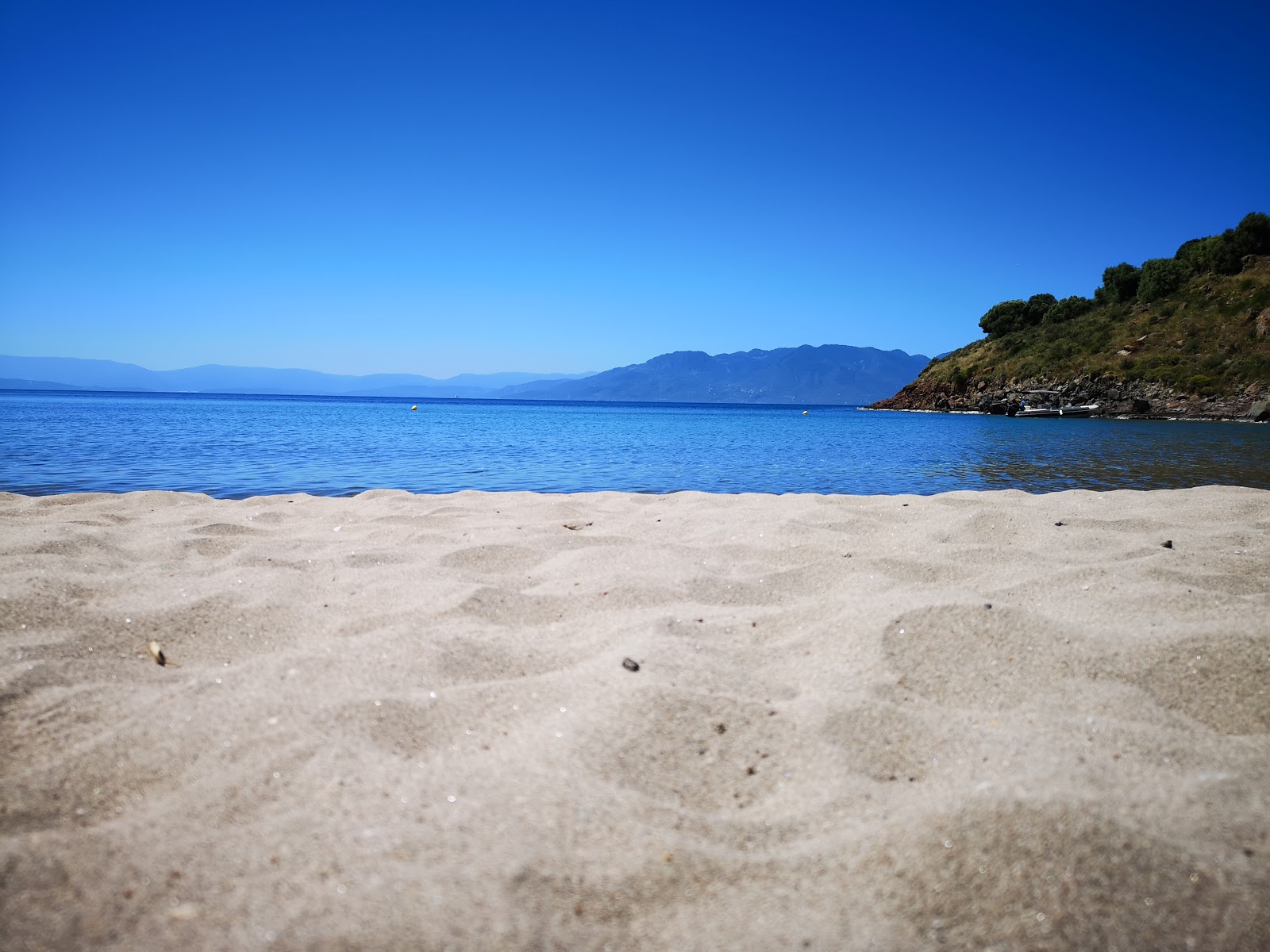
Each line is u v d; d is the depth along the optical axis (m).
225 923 1.53
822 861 1.76
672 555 4.62
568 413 62.25
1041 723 2.40
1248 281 51.47
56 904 1.58
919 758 2.23
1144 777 2.04
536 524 6.03
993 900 1.62
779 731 2.37
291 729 2.30
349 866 1.69
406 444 18.86
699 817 1.93
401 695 2.56
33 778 2.05
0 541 4.56
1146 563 4.21
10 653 2.83
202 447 16.53
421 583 3.97
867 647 2.97
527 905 1.58
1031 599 3.67
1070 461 15.84
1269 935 1.52
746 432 28.95
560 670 2.90
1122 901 1.60
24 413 33.34
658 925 1.57
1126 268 63.88
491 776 2.08
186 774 2.10
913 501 7.39
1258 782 2.03
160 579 3.97
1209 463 15.43
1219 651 2.80
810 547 4.90
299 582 3.95
